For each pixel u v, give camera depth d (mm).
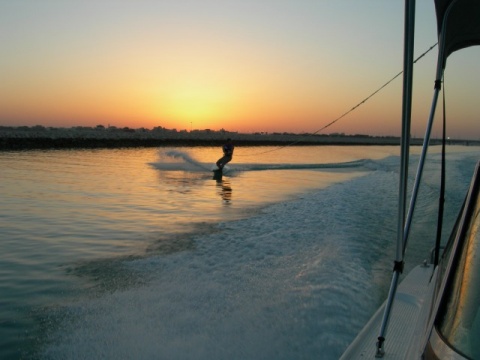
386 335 3348
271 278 5766
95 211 11547
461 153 37531
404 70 2564
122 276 6008
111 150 48344
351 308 4820
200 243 7871
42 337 4164
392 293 3025
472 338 2094
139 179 19969
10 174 20266
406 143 2666
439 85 3676
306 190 16984
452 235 3725
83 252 7402
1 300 5164
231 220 10234
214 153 47688
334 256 6844
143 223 9938
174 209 12008
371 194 14289
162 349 3859
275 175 24297
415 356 2553
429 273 4996
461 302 2301
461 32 4145
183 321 4434
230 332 4188
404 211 2830
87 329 4309
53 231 9070
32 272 6277
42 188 15867
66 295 5316
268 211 11477
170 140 67875
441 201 4590
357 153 57344
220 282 5629
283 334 4152
